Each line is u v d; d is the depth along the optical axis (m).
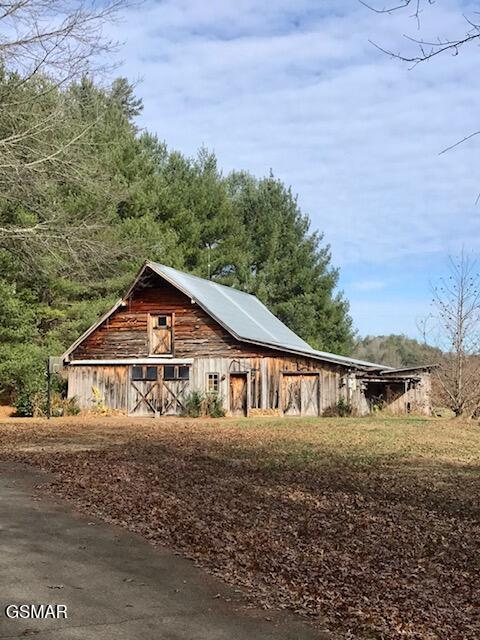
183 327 36.44
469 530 10.38
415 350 70.69
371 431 25.39
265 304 51.84
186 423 29.47
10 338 34.88
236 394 35.72
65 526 9.27
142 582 7.25
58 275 35.25
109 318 37.22
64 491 11.44
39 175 20.69
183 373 36.22
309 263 54.06
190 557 8.24
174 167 51.91
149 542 8.79
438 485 13.92
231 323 36.25
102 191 23.58
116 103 25.52
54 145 20.69
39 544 8.34
